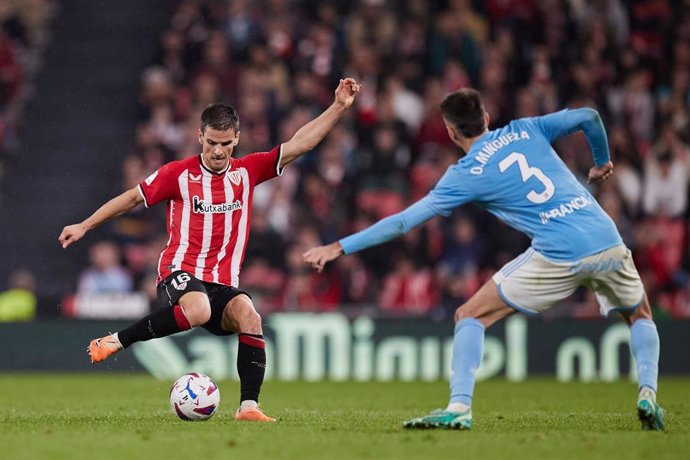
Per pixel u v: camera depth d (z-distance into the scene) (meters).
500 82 63.75
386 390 42.03
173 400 24.69
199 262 25.12
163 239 57.00
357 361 49.97
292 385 45.19
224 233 25.17
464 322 22.12
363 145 60.88
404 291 54.34
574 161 59.28
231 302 25.16
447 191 21.95
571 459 18.16
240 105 63.12
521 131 22.31
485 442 19.91
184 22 66.94
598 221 21.97
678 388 43.03
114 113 71.25
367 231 21.72
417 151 60.62
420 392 40.81
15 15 71.88
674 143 60.16
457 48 64.62
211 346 49.34
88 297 54.78
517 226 22.22
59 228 66.12
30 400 35.69
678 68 66.50
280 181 58.34
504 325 50.12
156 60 68.25
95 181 68.44
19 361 51.09
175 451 18.70
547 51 65.25
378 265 55.62
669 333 50.38
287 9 68.00
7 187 67.75
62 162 69.12
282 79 63.44
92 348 24.17
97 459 17.88
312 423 24.19
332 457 18.16
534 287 21.92
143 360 49.88
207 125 24.39
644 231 56.97
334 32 65.69
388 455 18.39
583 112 22.48
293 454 18.44
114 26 74.81
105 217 24.64
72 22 75.00
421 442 19.88
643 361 22.84
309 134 25.70
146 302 54.81
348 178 59.03
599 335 50.06
